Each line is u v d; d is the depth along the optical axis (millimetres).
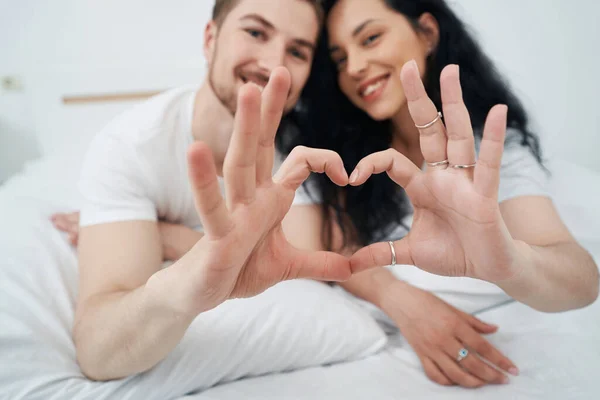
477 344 706
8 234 869
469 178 468
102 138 913
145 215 848
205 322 660
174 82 1422
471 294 839
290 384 668
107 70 1423
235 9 950
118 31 1389
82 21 1386
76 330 681
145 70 1417
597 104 1138
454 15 993
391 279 840
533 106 1132
